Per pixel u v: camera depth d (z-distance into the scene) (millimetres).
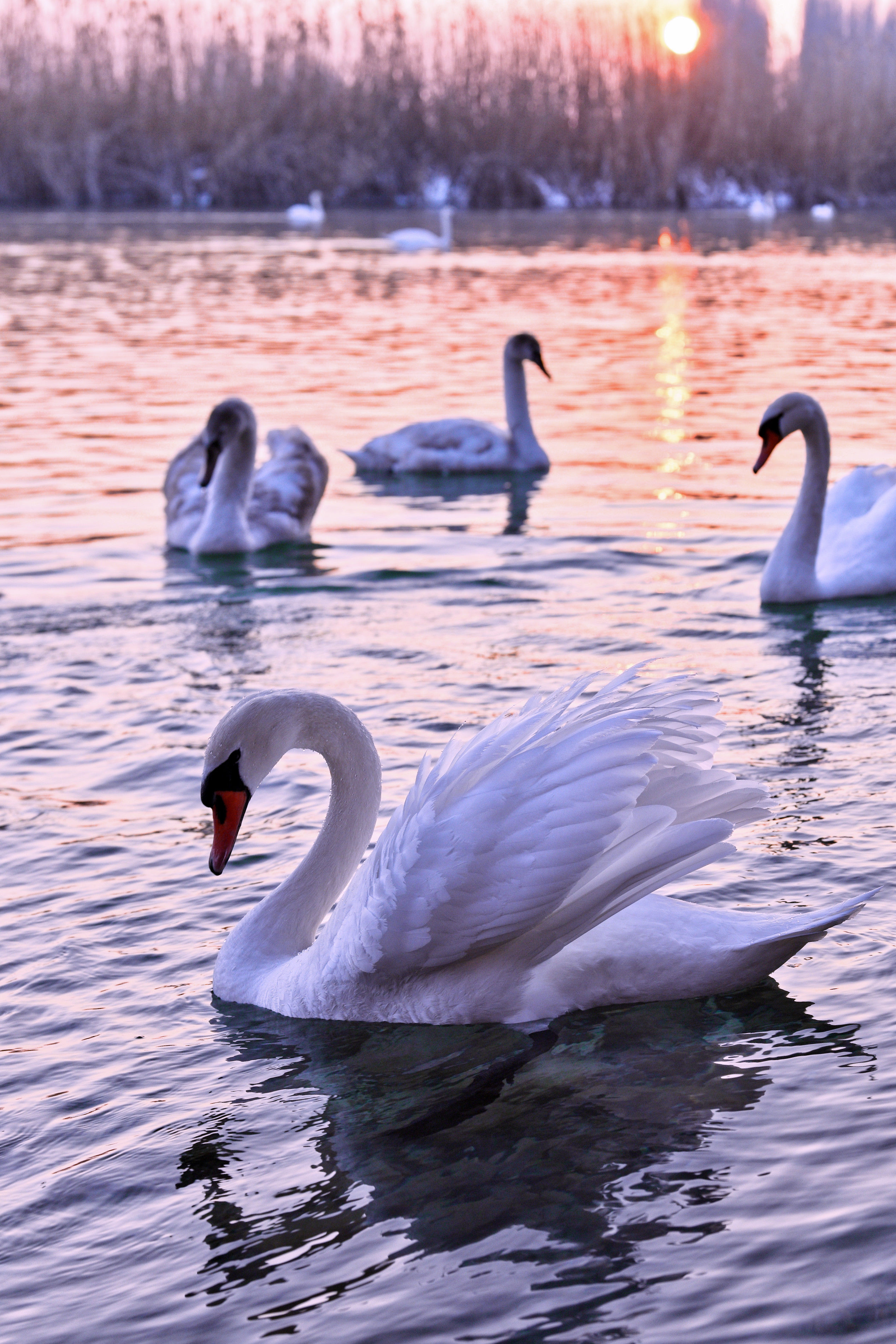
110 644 10688
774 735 8477
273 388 22781
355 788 6082
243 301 35562
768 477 16281
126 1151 4820
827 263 46781
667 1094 5004
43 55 77688
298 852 7188
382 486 16969
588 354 26375
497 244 55906
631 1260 4121
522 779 5352
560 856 5215
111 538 14055
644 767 5223
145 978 6023
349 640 10664
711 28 82438
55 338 28719
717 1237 4191
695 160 83750
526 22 82125
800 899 6340
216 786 5750
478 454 17391
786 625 10922
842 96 83188
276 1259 4234
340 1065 5344
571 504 15320
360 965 5535
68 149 78062
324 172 81375
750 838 6961
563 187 83250
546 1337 3832
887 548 11938
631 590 11945
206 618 11375
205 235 59281
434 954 5441
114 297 36125
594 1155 4664
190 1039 5562
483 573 12594
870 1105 4852
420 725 8734
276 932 6055
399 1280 4105
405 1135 4855
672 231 63938
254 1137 4883
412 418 20359
